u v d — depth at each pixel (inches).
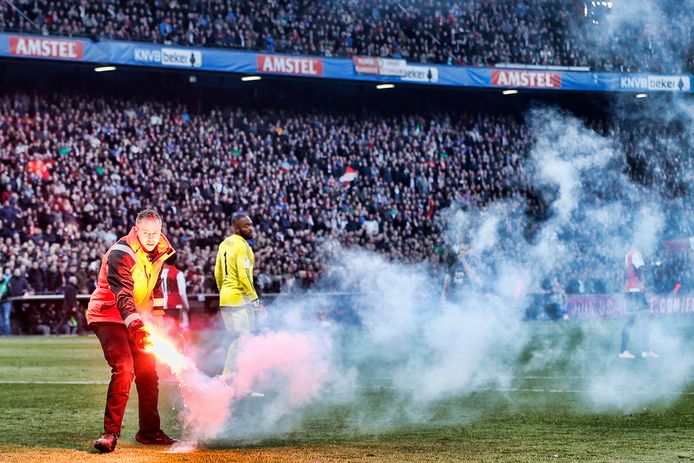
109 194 1143.0
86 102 1234.0
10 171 1106.7
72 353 714.8
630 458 274.8
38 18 1198.9
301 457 276.4
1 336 925.8
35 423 359.6
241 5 1358.3
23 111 1193.4
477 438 315.9
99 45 1212.5
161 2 1295.5
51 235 1046.4
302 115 1430.9
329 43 1403.8
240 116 1375.5
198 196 1203.9
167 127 1269.7
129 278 283.9
